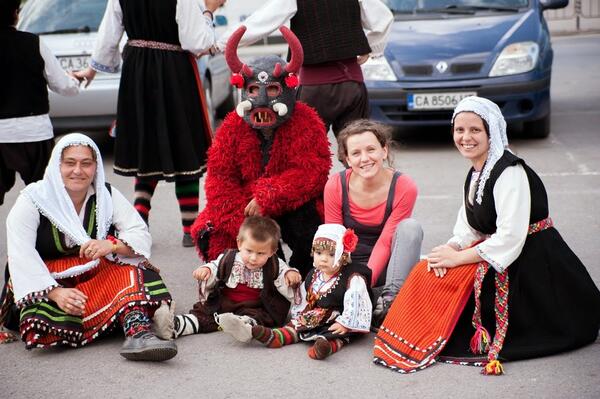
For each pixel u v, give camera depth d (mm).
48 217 4242
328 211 4641
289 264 4988
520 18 9305
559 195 7074
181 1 5703
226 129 4824
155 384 3832
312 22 5574
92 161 4297
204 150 5992
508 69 8883
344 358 4062
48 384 3863
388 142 4496
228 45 4691
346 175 4598
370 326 4391
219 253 4863
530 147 9086
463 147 4043
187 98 5879
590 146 9008
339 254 4090
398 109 9016
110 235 4500
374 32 5883
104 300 4246
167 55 5816
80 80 6078
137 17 5770
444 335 3969
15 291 4137
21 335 4355
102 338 4402
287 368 3965
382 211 4531
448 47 8969
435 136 10047
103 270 4355
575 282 4016
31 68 5410
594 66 15992
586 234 5973
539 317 3963
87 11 9219
